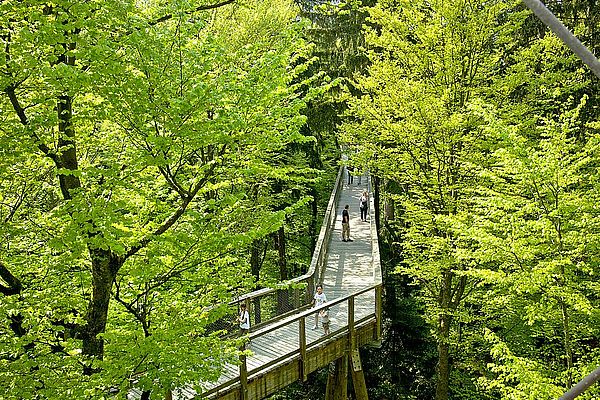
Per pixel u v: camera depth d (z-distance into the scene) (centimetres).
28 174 562
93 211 477
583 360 791
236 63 669
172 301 691
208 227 614
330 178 2292
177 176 606
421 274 1130
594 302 761
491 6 1019
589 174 723
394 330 1437
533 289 625
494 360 1184
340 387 1066
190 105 479
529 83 1078
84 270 614
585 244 620
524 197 724
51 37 443
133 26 464
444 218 776
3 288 533
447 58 1036
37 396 492
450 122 953
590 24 1109
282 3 1285
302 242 2052
